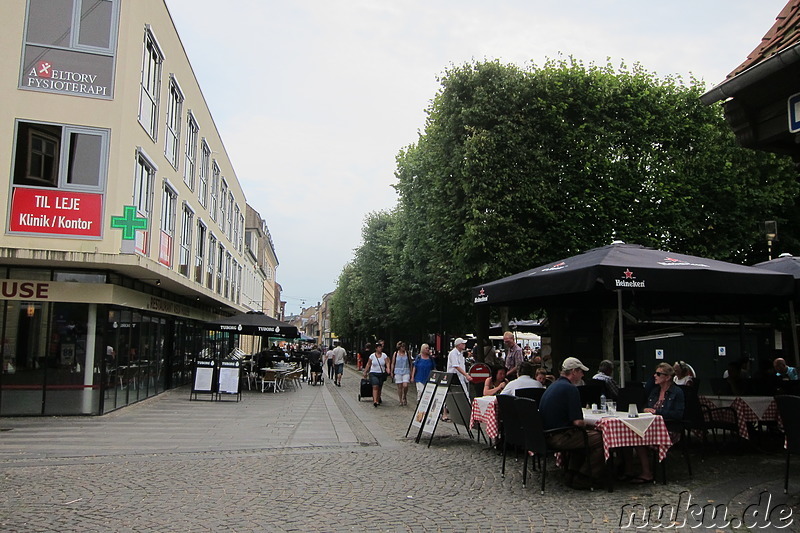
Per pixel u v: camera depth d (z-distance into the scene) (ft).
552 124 55.77
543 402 24.11
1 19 46.01
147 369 61.21
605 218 54.19
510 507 20.66
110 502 20.99
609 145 55.72
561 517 19.42
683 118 57.36
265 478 25.00
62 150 46.19
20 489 22.88
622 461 25.17
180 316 77.30
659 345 62.08
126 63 48.26
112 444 33.83
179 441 35.06
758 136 19.51
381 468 27.30
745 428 29.40
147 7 53.11
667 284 24.97
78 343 47.26
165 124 61.31
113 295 48.32
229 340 130.41
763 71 17.04
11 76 45.88
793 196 58.08
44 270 46.88
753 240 57.21
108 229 46.37
